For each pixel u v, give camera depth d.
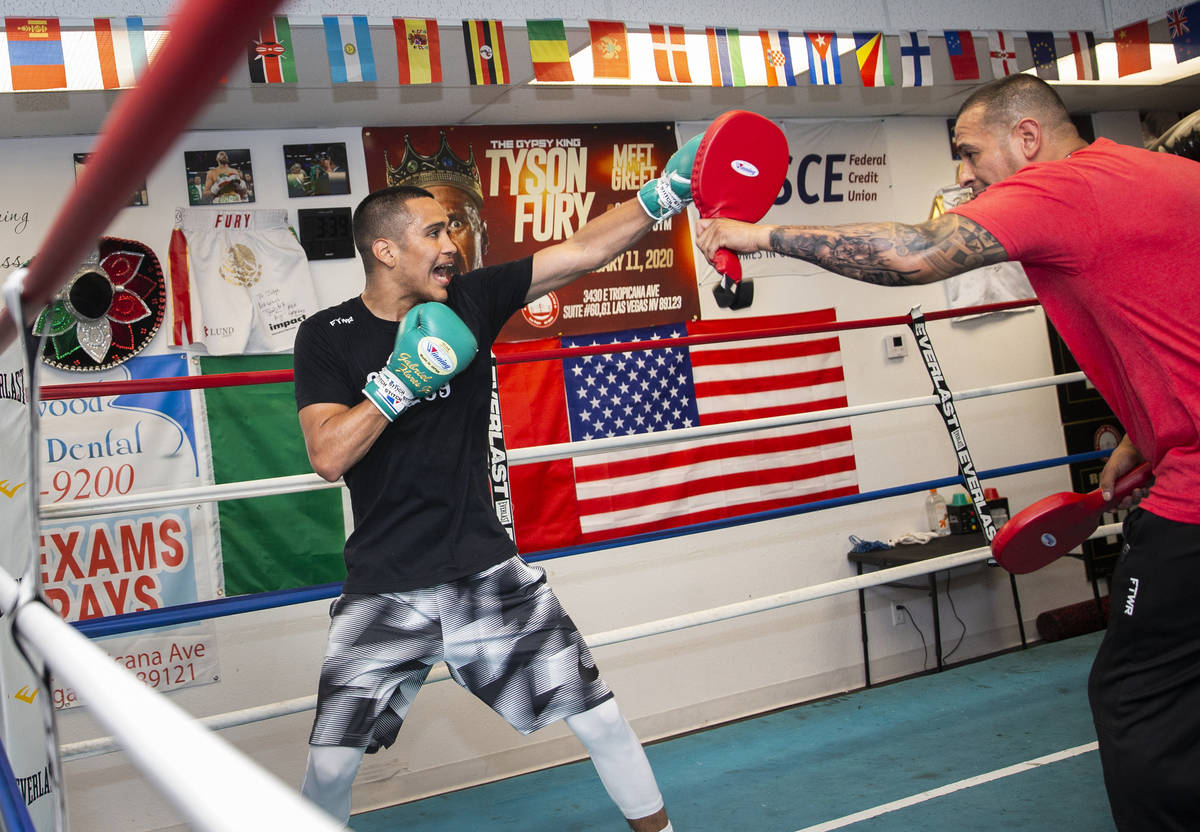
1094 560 5.39
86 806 3.51
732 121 1.60
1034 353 5.50
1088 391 5.61
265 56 3.04
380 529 1.77
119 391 1.99
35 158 3.74
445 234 1.88
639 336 4.64
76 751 1.98
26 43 2.88
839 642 4.83
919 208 5.30
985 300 5.39
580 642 1.80
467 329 1.74
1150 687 1.49
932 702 4.14
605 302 4.56
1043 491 5.43
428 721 3.92
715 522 2.80
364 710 1.71
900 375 5.16
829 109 4.94
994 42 4.16
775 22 3.77
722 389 4.75
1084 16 4.36
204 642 3.77
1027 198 1.43
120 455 3.74
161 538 3.77
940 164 5.38
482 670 1.77
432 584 1.73
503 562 1.78
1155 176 1.44
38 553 0.81
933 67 4.36
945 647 5.05
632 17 3.57
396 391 1.68
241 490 2.22
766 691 4.63
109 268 3.77
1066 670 4.37
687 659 4.51
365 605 1.74
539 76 3.33
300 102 3.79
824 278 5.04
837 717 4.12
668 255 4.70
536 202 4.46
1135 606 1.50
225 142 3.99
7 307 0.87
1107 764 1.55
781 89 4.45
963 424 5.28
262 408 3.94
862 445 5.02
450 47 3.38
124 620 1.91
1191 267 1.42
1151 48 4.68
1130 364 1.49
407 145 4.24
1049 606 5.35
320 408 1.78
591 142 4.58
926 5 4.04
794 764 3.54
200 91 0.41
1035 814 2.74
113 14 2.97
